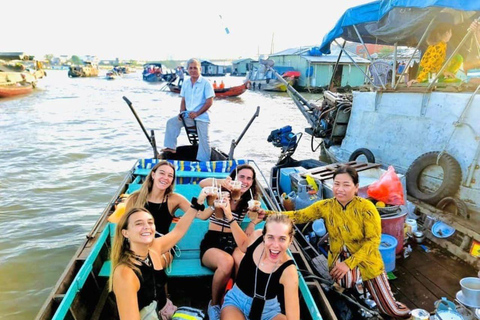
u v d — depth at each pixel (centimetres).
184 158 705
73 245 531
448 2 464
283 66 3369
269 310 243
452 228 455
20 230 573
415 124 612
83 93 2970
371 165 533
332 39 733
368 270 301
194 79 601
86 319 273
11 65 3056
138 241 217
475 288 328
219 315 279
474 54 666
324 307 285
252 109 2091
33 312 395
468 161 502
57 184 782
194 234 368
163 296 248
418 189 561
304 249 417
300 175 538
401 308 313
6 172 853
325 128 924
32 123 1505
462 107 520
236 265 303
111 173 860
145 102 2430
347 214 296
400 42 816
